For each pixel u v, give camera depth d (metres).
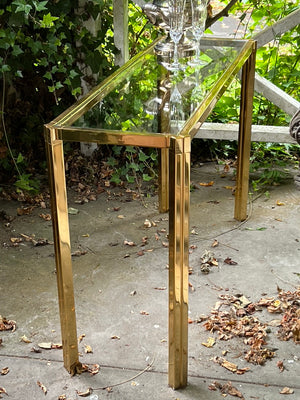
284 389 2.12
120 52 3.68
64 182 2.05
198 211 3.34
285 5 3.86
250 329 2.40
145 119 2.06
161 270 2.82
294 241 3.04
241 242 3.03
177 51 2.64
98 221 3.26
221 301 2.58
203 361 2.26
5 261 2.91
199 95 2.26
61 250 2.09
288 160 3.88
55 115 3.70
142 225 3.22
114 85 2.36
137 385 2.16
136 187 3.61
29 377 2.20
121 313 2.52
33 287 2.71
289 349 2.30
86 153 3.81
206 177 3.73
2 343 2.37
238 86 4.18
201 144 3.97
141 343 2.36
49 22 3.21
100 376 2.20
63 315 2.15
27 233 3.15
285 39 3.87
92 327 2.44
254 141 3.75
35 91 3.70
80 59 3.65
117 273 2.80
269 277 2.75
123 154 3.79
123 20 3.59
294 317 2.46
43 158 3.81
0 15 3.28
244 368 2.21
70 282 2.13
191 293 2.64
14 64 3.44
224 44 2.88
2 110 3.42
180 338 2.07
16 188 3.54
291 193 3.53
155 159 3.55
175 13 2.56
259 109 3.93
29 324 2.47
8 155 3.64
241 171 3.13
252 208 3.37
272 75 3.79
